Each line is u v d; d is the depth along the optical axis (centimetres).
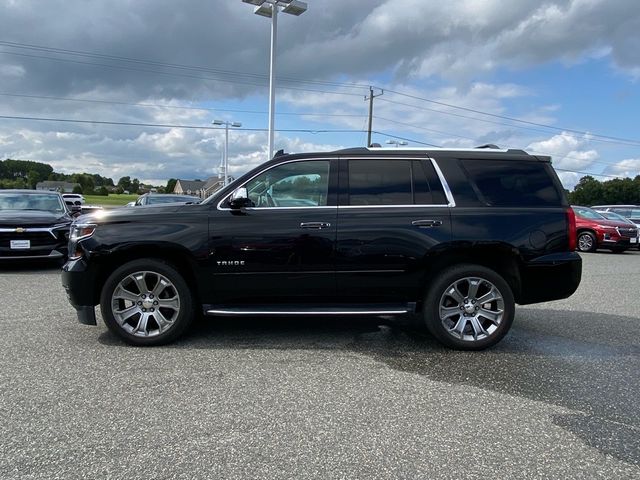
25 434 298
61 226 959
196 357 446
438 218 475
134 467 264
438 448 289
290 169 492
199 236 468
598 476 262
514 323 598
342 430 310
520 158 501
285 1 1984
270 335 523
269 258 470
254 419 323
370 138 3900
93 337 502
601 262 1346
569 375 415
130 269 467
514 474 263
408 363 441
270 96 2027
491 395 370
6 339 491
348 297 483
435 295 475
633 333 553
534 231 477
